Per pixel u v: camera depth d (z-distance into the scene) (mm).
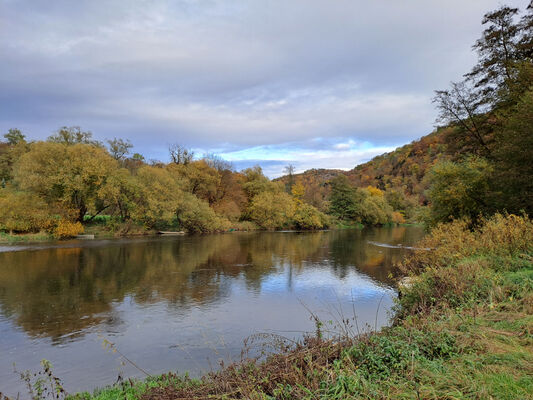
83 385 6363
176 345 8344
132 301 12297
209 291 13820
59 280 15461
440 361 3984
